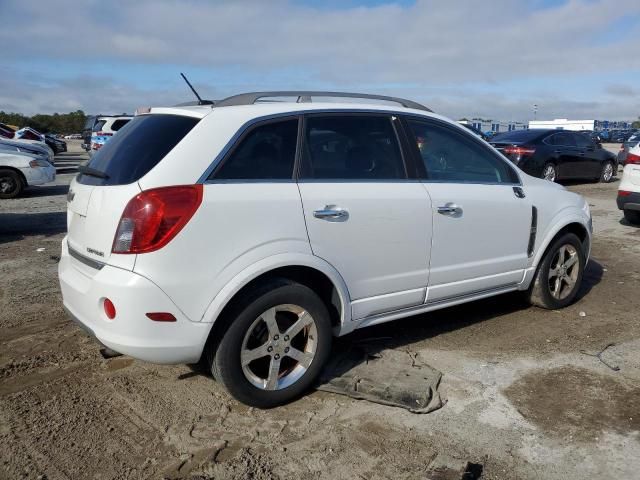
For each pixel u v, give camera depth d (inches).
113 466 110.0
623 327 186.2
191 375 147.5
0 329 176.4
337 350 162.1
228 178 122.4
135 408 131.0
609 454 116.0
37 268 249.4
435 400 134.6
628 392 141.5
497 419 128.4
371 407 132.7
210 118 125.0
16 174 496.4
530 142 570.9
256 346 128.5
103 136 872.3
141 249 113.1
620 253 293.7
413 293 152.4
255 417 128.2
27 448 115.0
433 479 107.3
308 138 136.0
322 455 114.6
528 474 109.5
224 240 118.8
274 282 127.3
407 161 151.9
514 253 177.6
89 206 125.0
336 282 135.1
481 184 167.8
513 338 175.5
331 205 133.1
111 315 116.0
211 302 118.5
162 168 117.0
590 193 551.8
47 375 146.3
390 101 160.7
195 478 106.9
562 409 133.0
